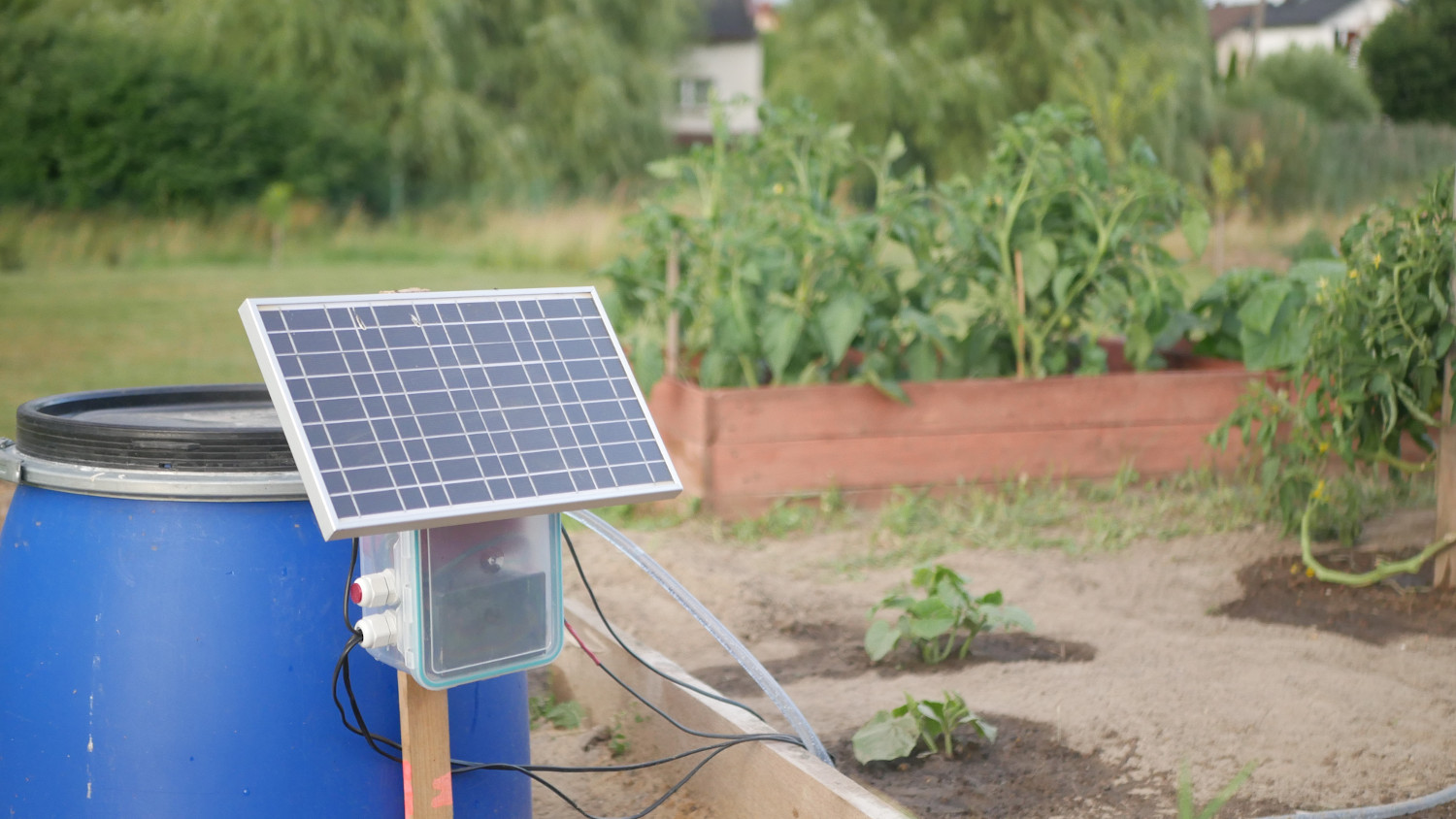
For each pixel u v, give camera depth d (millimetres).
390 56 26406
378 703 2227
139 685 2127
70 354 9211
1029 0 28375
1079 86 25672
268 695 2150
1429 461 4594
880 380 5398
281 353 1875
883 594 4484
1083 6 28453
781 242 5730
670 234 5887
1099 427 5711
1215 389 5781
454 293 2139
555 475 1997
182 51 22969
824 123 6055
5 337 9945
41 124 20062
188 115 20938
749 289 5789
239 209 21016
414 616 1965
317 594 2182
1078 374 5895
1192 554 4797
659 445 2152
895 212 5719
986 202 5832
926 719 3055
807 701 3469
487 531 2031
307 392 1854
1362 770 2920
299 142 22500
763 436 5395
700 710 2975
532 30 28109
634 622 4219
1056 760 3008
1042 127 5684
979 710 3328
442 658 1997
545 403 2084
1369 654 3699
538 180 25141
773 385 5762
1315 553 4707
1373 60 28656
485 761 2393
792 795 2623
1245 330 5945
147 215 20578
